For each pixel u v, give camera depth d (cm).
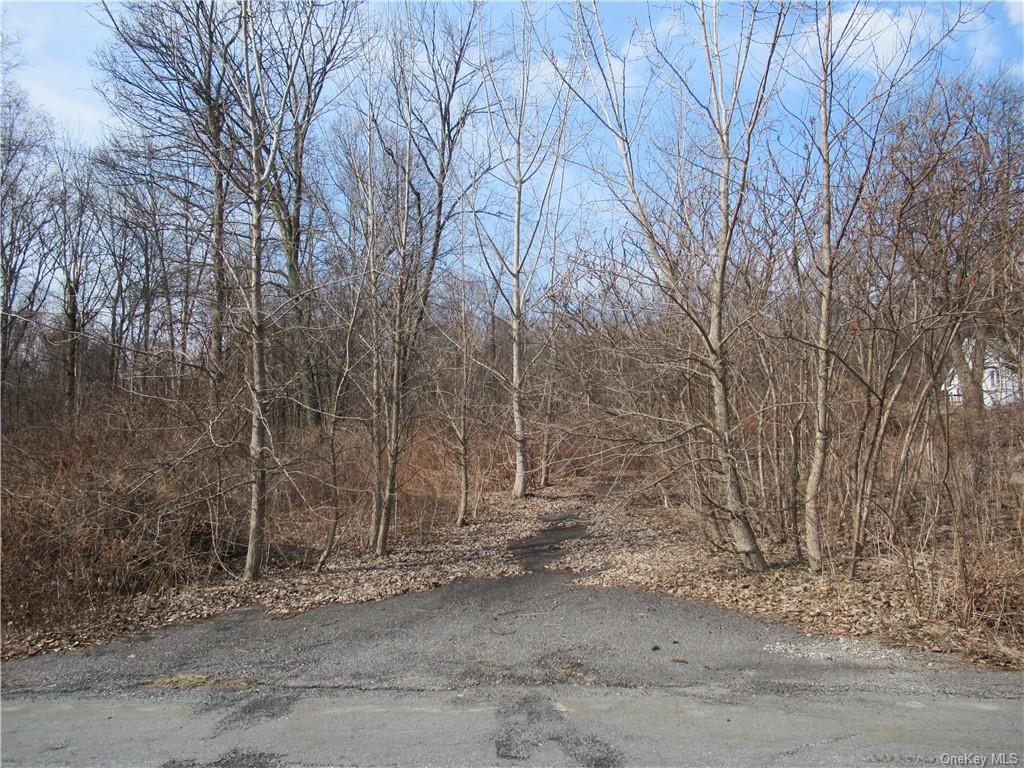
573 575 916
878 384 892
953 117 700
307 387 1170
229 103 1066
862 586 737
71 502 883
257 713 492
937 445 908
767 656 576
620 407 899
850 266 772
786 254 830
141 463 977
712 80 812
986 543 689
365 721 472
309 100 1024
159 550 880
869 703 477
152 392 1134
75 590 775
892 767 391
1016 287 713
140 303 2283
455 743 434
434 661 589
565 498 1692
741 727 446
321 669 579
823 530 921
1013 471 879
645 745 425
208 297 957
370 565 991
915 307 762
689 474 875
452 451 1546
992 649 568
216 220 951
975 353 934
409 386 1155
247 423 973
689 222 873
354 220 1098
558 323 1139
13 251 2152
